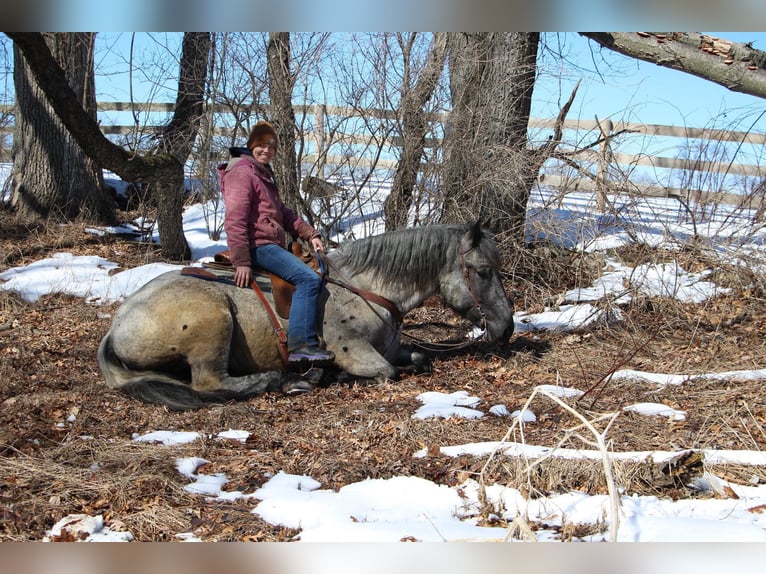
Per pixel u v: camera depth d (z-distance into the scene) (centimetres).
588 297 875
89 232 1145
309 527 373
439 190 943
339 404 574
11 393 593
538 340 770
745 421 518
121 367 605
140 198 1308
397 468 449
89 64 1198
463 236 639
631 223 937
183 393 571
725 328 789
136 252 1070
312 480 438
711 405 562
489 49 950
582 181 949
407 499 409
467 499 409
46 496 403
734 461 451
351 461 459
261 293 604
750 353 713
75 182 1205
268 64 974
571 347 747
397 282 632
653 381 629
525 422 528
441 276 641
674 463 421
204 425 530
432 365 684
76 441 483
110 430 514
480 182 906
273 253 600
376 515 390
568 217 971
